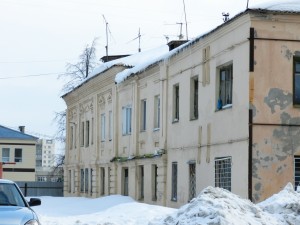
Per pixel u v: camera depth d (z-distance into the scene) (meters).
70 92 44.44
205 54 22.53
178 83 25.44
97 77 36.28
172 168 26.00
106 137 36.09
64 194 46.50
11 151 66.38
